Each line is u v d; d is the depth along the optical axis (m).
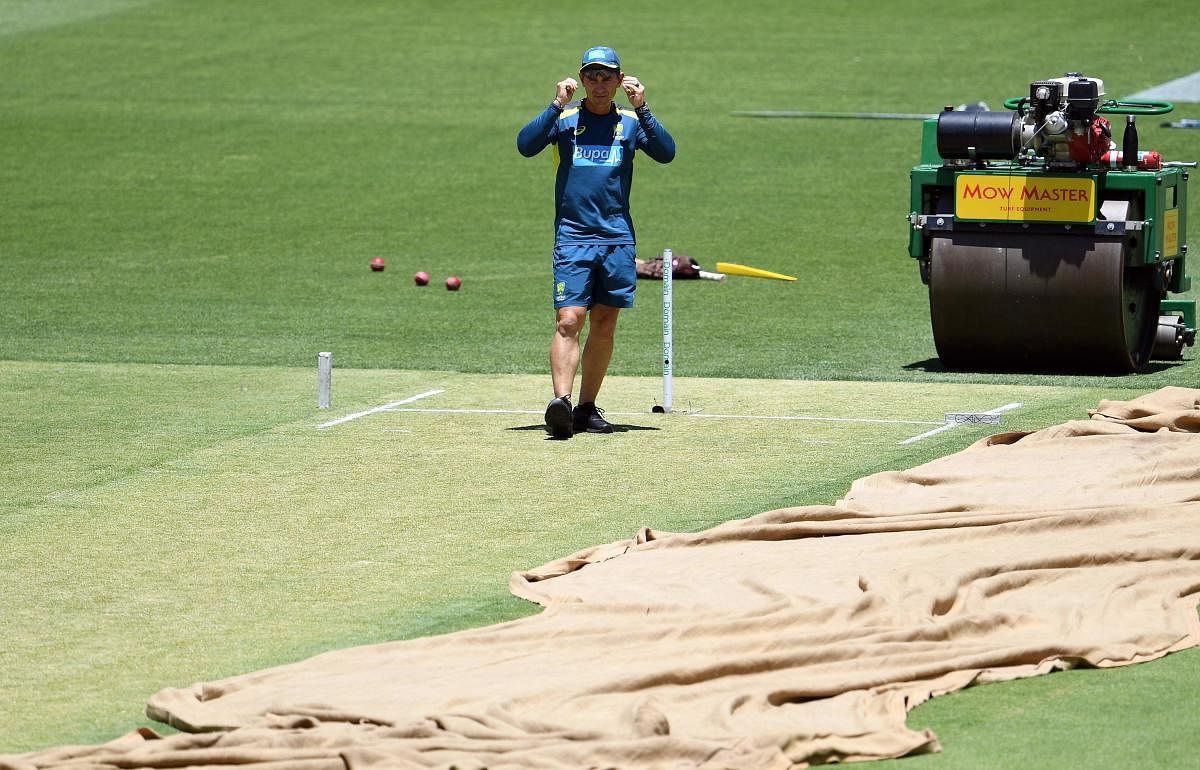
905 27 142.50
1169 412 43.31
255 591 32.34
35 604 31.69
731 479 40.50
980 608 29.69
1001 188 51.72
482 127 112.38
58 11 156.38
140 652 29.05
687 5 153.75
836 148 104.00
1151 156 52.62
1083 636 28.55
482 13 152.00
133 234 85.19
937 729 25.22
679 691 25.84
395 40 142.25
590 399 46.59
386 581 32.88
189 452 43.97
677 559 33.16
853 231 83.69
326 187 96.56
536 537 35.84
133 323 64.62
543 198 93.31
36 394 51.88
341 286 72.50
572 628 28.47
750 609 29.44
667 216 87.88
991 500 36.75
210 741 24.03
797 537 34.38
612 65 46.09
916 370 54.28
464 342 60.59
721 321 64.38
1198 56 127.75
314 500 39.06
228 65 134.00
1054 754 24.20
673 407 49.16
